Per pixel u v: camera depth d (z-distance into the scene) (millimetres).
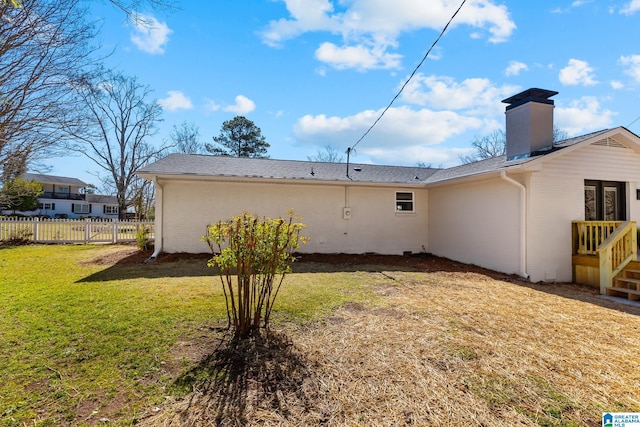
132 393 2512
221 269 3842
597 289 6797
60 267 7742
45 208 39312
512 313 4707
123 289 5543
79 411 2285
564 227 7703
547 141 8203
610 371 2984
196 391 2553
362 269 8242
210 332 3709
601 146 8023
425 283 6645
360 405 2406
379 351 3318
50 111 4953
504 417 2277
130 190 24797
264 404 2402
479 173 8281
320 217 10805
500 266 8312
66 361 2990
